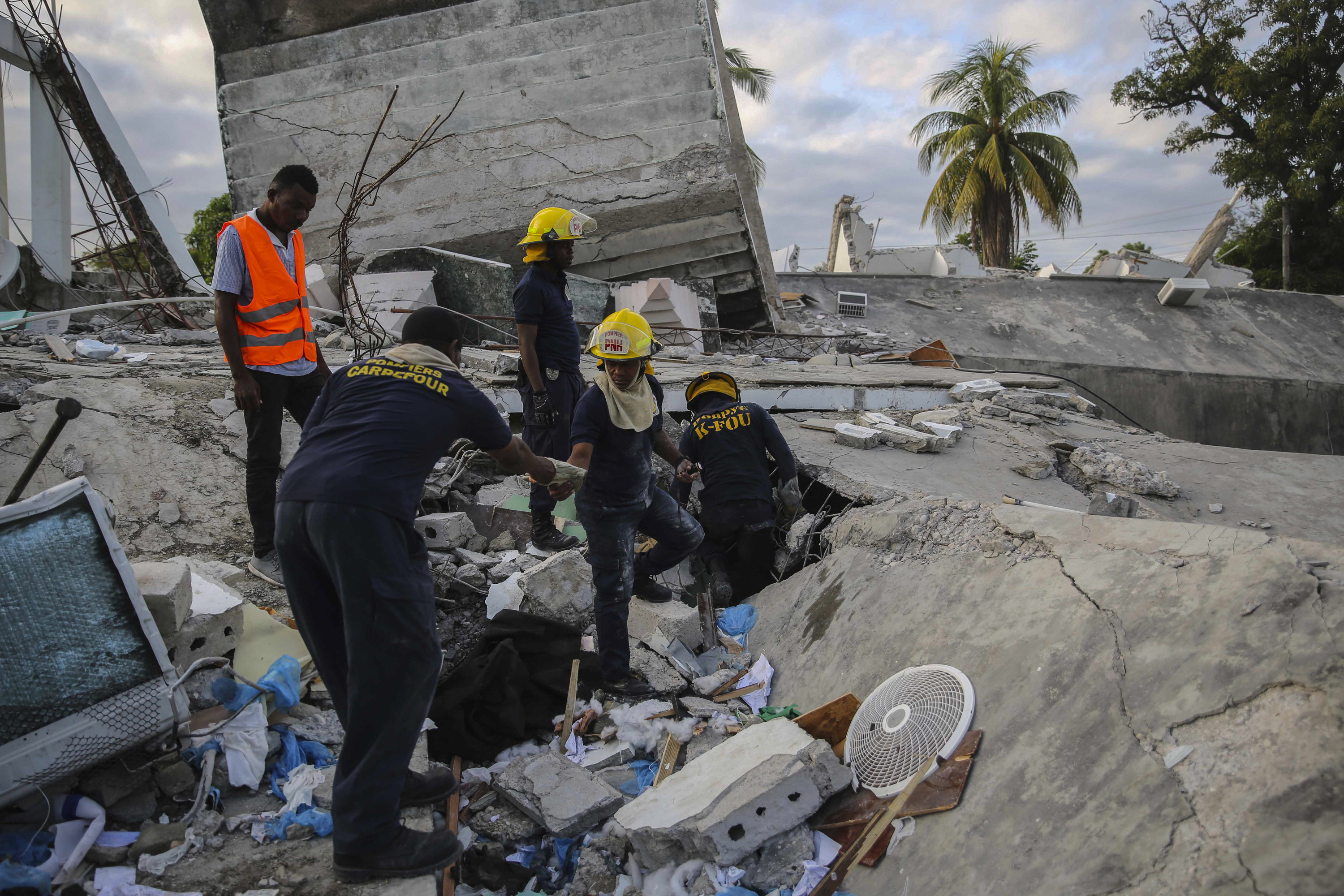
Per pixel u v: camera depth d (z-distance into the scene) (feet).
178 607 9.09
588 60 35.68
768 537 15.40
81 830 7.95
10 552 7.39
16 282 29.91
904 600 11.51
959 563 11.28
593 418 11.32
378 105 35.19
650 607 13.42
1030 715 8.50
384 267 32.91
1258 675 7.14
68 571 7.71
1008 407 23.80
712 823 8.39
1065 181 104.27
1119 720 7.75
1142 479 18.19
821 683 11.51
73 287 32.12
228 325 11.53
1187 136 90.94
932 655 10.22
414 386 8.09
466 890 8.79
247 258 11.65
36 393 15.08
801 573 14.46
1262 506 18.04
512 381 19.12
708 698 11.92
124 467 14.21
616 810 9.41
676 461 13.75
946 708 9.18
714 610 14.30
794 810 8.85
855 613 12.16
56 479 13.75
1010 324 49.24
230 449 15.19
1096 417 25.95
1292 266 90.07
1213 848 6.30
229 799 8.71
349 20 35.04
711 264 37.99
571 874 9.02
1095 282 55.06
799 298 49.85
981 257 107.14
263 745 9.04
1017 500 15.96
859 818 8.87
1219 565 8.39
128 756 8.43
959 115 106.73
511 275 31.35
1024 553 10.57
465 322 31.53
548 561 12.89
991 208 104.47
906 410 23.81
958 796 8.29
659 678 12.01
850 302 48.83
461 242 35.76
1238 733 6.91
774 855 8.64
